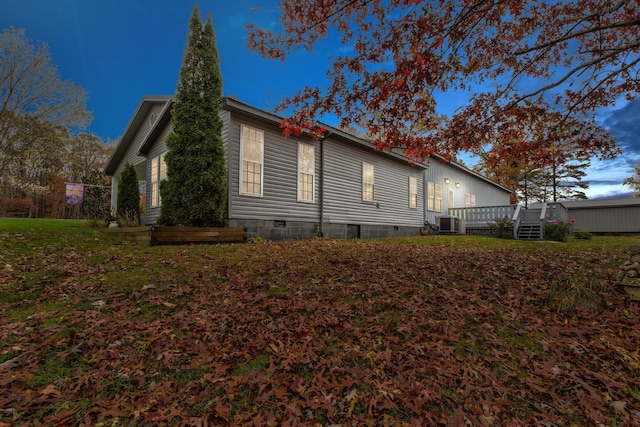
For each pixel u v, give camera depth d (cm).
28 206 2727
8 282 417
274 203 971
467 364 255
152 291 389
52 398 205
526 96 512
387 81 396
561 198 3034
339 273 488
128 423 188
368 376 234
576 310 358
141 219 1280
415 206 1609
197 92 846
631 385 235
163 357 253
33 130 2023
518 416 201
